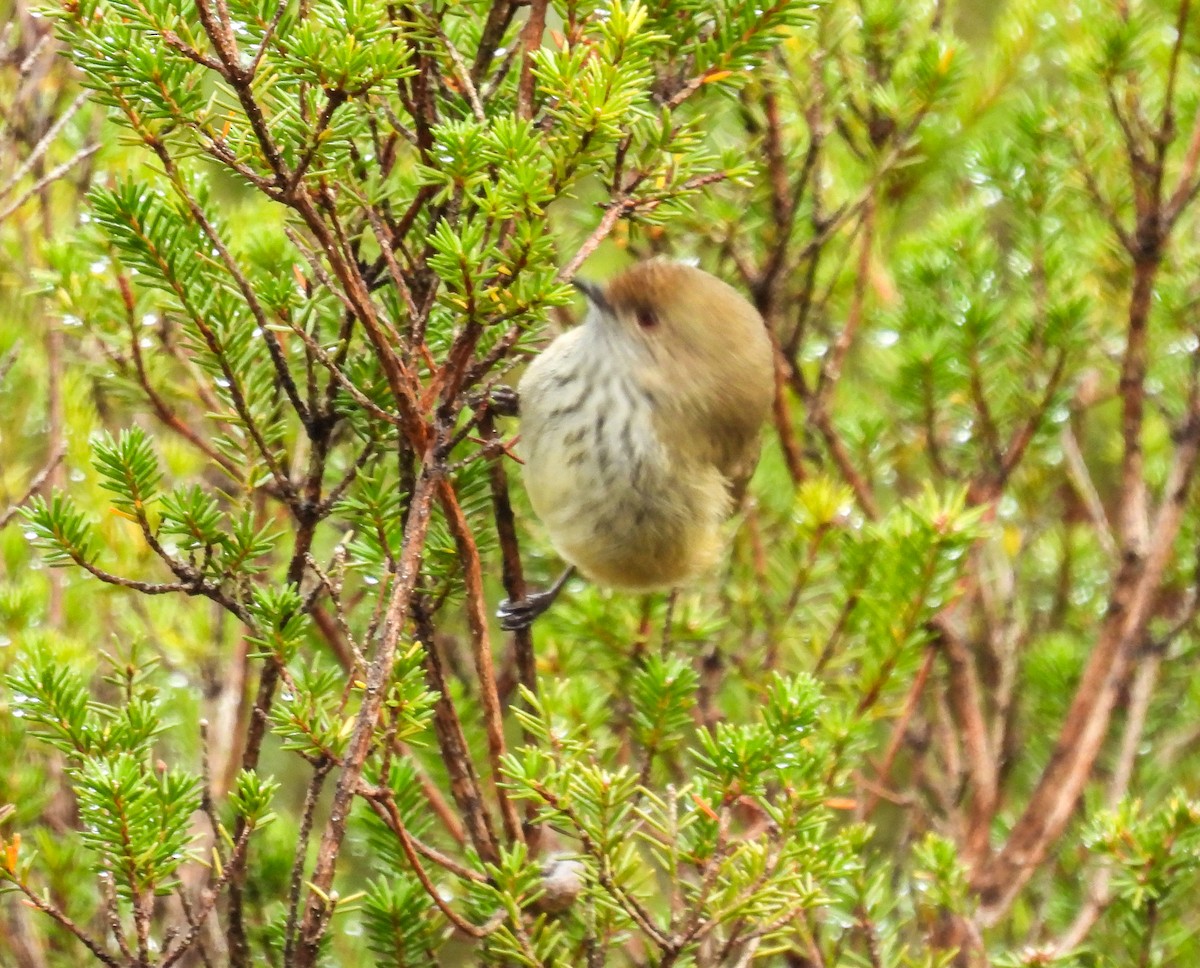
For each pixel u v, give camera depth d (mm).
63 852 6191
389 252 4555
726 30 5055
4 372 6727
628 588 7395
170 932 4633
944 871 6531
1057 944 6926
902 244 8602
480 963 5770
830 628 7469
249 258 6473
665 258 7969
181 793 4699
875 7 7871
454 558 5547
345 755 4418
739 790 4867
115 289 6320
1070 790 7191
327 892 4316
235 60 3938
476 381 4562
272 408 5676
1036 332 7926
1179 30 7082
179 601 7586
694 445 7285
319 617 6527
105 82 4301
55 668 4926
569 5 4820
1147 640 7660
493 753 5219
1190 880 6586
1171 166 8320
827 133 7727
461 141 4293
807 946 5973
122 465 4895
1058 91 8523
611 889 4684
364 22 4094
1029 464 8828
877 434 8359
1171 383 8719
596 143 4406
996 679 8406
